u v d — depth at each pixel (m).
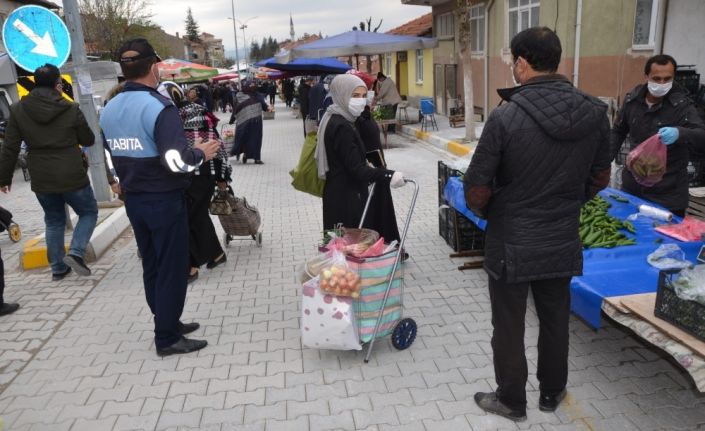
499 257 2.70
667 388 3.31
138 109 3.43
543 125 2.44
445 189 5.65
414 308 4.51
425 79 21.34
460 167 5.81
